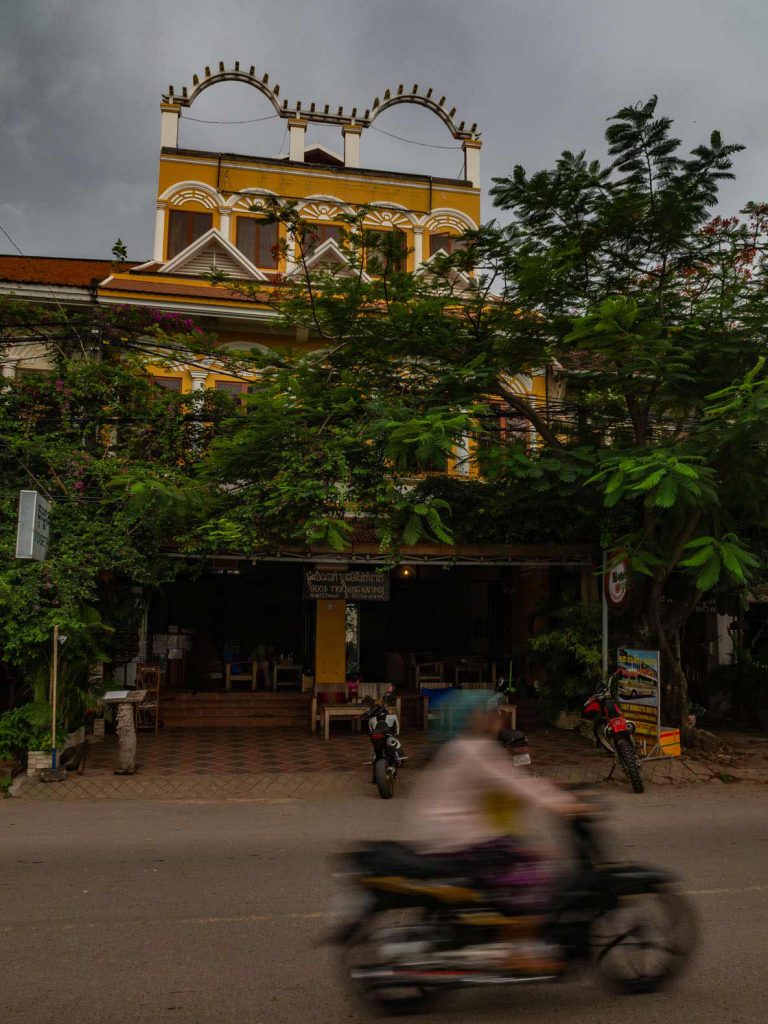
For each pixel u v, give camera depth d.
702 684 17.02
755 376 10.30
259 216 18.30
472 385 10.98
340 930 4.03
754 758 12.32
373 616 19.81
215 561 13.91
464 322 11.41
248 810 9.23
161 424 13.05
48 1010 3.91
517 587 18.73
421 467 11.16
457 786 4.20
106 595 13.48
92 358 13.48
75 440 12.71
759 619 17.69
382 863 4.07
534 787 4.27
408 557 13.70
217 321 15.80
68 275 17.69
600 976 4.20
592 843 4.25
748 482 10.45
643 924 4.26
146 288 15.74
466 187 19.56
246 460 11.56
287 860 6.84
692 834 7.73
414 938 4.00
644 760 11.27
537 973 4.02
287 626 19.44
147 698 14.73
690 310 11.09
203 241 16.75
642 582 12.41
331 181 18.86
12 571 10.98
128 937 4.91
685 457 9.19
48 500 11.86
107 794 10.16
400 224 18.86
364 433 10.91
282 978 4.31
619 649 12.15
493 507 13.25
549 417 13.42
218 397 13.45
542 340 11.38
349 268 11.72
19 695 13.16
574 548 14.15
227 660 17.28
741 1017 3.84
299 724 15.74
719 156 10.91
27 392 12.80
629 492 9.41
